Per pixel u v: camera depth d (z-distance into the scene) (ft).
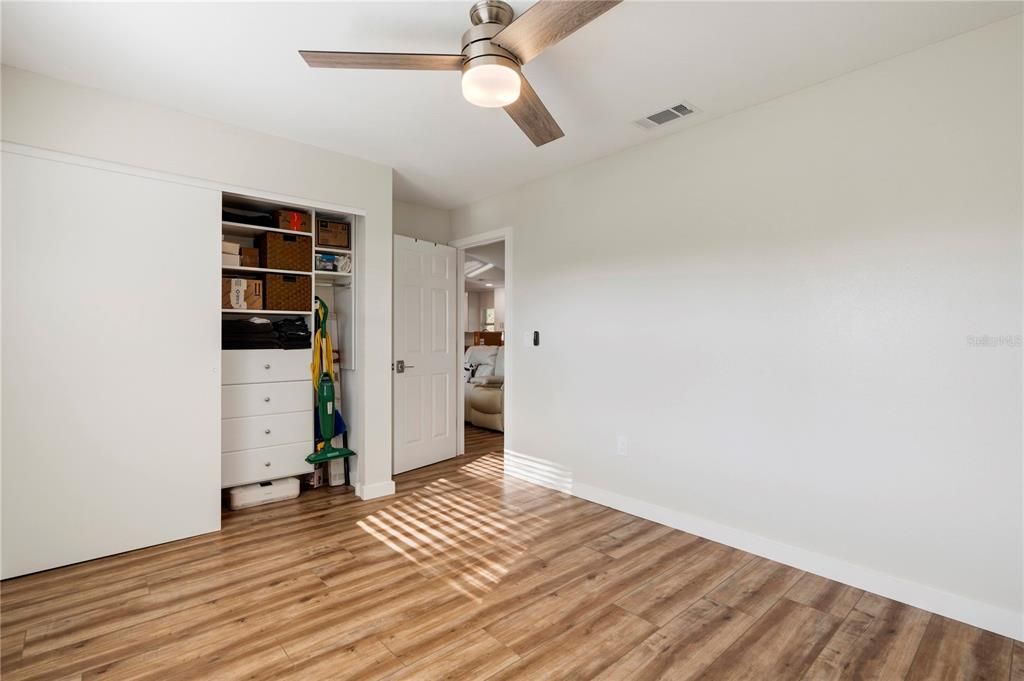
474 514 10.48
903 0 5.90
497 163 11.54
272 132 9.84
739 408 8.80
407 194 13.99
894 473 7.14
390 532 9.50
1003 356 6.32
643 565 8.16
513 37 5.62
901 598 7.04
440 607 6.87
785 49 6.95
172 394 8.95
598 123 9.34
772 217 8.40
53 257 7.82
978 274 6.49
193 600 7.02
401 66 6.09
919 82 6.93
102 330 8.26
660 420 10.00
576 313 11.70
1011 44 6.25
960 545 6.61
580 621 6.54
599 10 5.11
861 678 5.48
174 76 7.75
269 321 11.05
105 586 7.38
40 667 5.58
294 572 7.86
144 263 8.63
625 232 10.66
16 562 7.59
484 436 18.74
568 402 11.88
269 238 10.68
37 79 7.66
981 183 6.47
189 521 9.15
